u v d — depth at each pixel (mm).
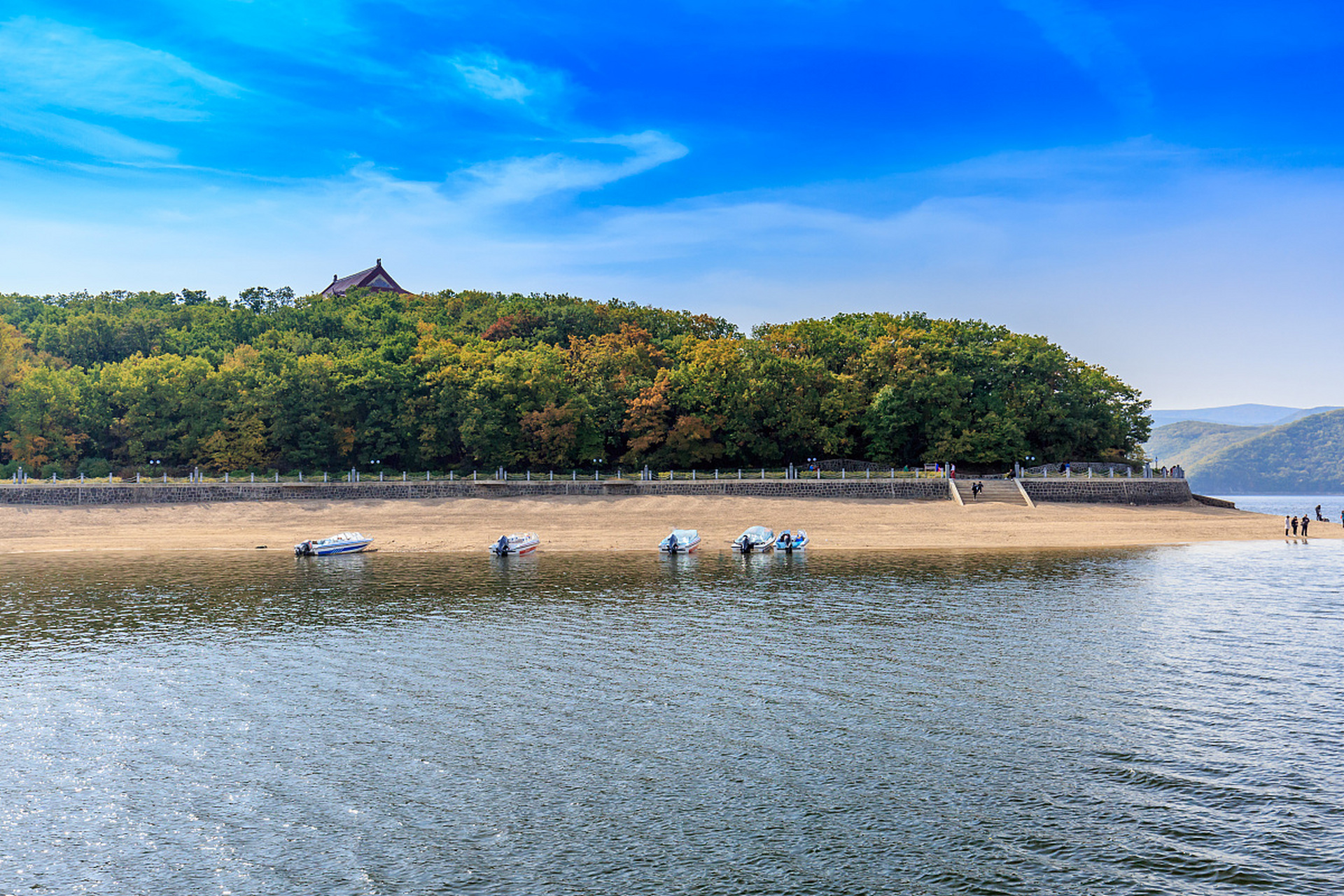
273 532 73750
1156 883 16500
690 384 99375
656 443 98938
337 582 50812
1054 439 97688
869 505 79812
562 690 28359
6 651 33781
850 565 56469
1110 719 25031
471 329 140000
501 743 23750
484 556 63875
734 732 24344
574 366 107812
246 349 113938
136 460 96312
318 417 96438
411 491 83312
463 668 31031
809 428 96875
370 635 36344
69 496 78375
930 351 99812
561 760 22562
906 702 26750
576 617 39875
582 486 84688
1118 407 101812
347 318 142000
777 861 17500
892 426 95125
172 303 167000
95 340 120875
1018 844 18047
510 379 96625
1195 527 73125
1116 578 49438
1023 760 22203
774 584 48656
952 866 17234
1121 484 82438
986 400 97750
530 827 19016
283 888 16734
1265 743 23016
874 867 17219
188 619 39781
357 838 18625
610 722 25281
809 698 27250
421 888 16703
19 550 66062
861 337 111500
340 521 77250
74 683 29438
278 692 28391
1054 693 27484
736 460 100188
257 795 20672
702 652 33062
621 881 16875
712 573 53938
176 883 16953
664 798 20312
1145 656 31688
